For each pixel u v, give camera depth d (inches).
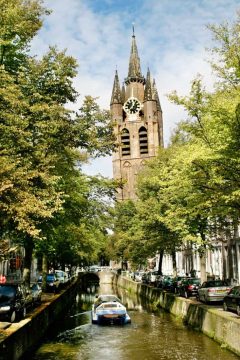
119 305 941.8
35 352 633.0
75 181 920.9
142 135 4018.2
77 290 2300.7
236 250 1347.2
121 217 1763.0
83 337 761.0
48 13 718.5
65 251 1588.3
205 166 590.2
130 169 3927.2
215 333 676.7
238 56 567.8
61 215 850.1
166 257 2623.0
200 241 917.2
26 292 767.1
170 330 805.2
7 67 699.4
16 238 858.8
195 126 611.8
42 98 701.3
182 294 1114.1
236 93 553.9
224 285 924.6
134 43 4377.5
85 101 765.9
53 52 727.7
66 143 742.5
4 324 586.6
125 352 622.8
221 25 577.9
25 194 525.0
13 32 664.4
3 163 512.1
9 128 580.7
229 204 614.5
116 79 4202.8
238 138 553.6
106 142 780.6
